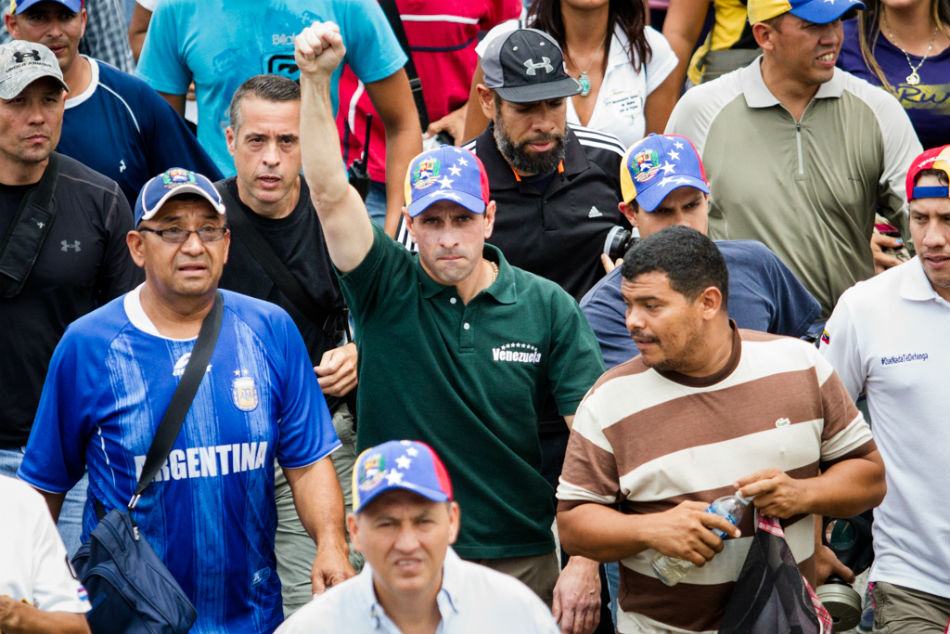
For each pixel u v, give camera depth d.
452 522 14.11
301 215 21.02
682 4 28.28
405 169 25.55
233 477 17.39
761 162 23.86
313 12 24.59
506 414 18.62
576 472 16.70
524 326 18.69
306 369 18.28
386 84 25.34
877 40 26.84
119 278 21.00
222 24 24.48
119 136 23.02
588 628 18.42
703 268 16.03
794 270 23.61
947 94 26.56
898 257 25.14
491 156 22.20
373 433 18.89
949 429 19.22
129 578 16.48
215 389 17.34
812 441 16.44
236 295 18.06
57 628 15.28
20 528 15.44
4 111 19.94
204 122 24.92
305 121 17.70
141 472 17.16
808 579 17.02
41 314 20.36
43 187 20.48
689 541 15.78
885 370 19.52
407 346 18.59
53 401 17.47
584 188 22.41
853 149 23.72
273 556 18.19
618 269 20.38
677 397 16.34
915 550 19.50
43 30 22.33
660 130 26.27
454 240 18.05
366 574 14.31
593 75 25.59
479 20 30.50
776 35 23.39
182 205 17.08
